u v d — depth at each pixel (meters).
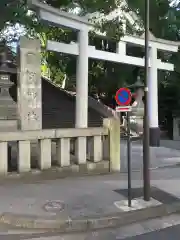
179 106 22.23
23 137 8.69
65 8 13.72
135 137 19.91
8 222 5.98
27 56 9.98
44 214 6.12
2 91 15.98
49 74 31.19
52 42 12.39
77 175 9.55
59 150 9.38
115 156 10.30
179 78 22.34
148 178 7.15
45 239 5.40
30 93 9.93
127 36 14.82
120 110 6.84
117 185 8.45
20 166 8.73
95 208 6.54
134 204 6.84
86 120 13.17
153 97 17.00
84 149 9.76
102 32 13.07
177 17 21.12
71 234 5.64
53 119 18.09
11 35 12.90
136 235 5.60
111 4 12.78
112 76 22.83
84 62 13.13
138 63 15.39
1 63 16.48
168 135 23.38
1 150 8.45
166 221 6.36
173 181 9.31
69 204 6.74
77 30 13.02
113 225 6.08
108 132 10.18
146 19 7.27
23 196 7.23
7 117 15.59
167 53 19.16
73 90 28.62
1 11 10.49
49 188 7.96
